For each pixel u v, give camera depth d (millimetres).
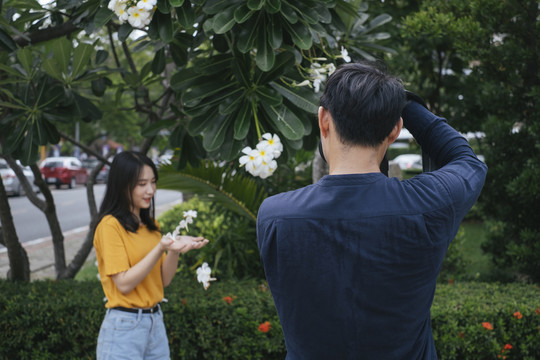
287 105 2166
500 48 4145
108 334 2076
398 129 1022
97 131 26516
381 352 971
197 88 2084
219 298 3152
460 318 2934
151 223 2279
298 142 2125
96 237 2117
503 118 4449
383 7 5070
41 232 10445
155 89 9758
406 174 11062
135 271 2008
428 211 963
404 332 969
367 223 958
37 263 7234
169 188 3551
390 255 949
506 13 4156
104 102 3326
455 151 1075
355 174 1000
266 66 1879
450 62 5637
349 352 976
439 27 4207
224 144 2102
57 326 2965
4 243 3713
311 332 991
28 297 3125
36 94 2529
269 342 2926
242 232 4340
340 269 961
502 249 4703
